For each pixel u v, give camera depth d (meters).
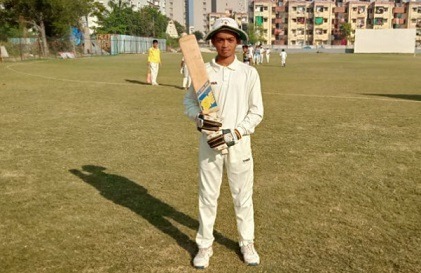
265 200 4.27
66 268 3.02
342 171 5.22
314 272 2.97
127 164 5.46
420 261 3.13
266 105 10.61
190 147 6.32
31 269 3.00
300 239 3.46
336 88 15.02
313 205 4.17
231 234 3.56
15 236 3.49
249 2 105.75
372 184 4.77
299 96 12.51
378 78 19.80
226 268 3.04
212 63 2.81
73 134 7.07
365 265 3.07
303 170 5.25
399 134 7.32
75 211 3.99
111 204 4.16
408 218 3.89
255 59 34.50
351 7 102.62
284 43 105.75
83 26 50.34
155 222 3.78
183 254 3.23
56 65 27.28
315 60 43.69
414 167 5.41
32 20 39.91
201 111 2.71
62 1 39.22
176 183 4.77
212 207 3.02
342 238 3.49
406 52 68.25
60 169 5.22
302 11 103.75
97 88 13.85
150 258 3.17
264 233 3.56
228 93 2.78
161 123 8.07
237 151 2.84
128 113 9.11
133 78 17.94
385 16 102.69
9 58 33.22
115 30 74.12
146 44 66.56
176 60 38.47
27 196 4.34
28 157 5.71
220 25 2.66
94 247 3.32
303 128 7.77
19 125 7.75
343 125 8.08
